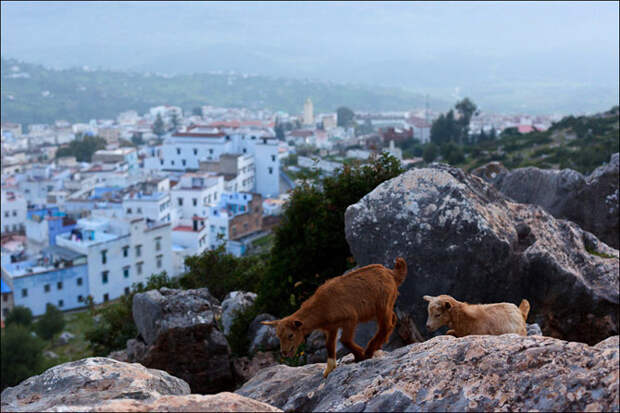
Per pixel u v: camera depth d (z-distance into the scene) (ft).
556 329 44.34
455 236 43.09
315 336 50.21
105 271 232.32
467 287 43.16
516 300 43.88
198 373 53.88
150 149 563.89
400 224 44.65
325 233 58.95
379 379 19.27
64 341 189.47
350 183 60.39
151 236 244.42
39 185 412.36
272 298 62.64
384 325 23.30
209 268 93.25
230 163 401.70
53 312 196.13
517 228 45.91
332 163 400.88
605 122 354.13
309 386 23.08
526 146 343.46
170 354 53.62
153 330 54.03
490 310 29.91
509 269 43.19
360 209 46.19
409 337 44.21
